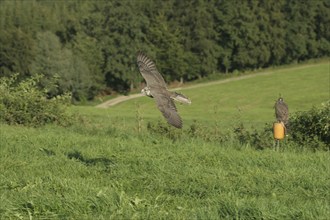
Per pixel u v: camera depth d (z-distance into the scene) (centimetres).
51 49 12156
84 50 12950
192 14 14500
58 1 15275
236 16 14575
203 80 14250
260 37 14700
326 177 1625
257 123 5341
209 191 1447
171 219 1179
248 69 14825
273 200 1302
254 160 1877
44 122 3300
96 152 2080
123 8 13550
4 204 1244
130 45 13350
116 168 1752
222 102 10938
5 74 12456
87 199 1266
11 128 2877
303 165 1839
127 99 12325
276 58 14950
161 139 2438
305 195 1423
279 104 1939
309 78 12538
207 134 2744
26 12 14050
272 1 14912
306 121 2577
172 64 13962
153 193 1451
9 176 1638
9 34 12412
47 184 1465
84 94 12262
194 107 10044
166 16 14488
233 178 1602
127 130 2861
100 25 13675
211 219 1132
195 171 1664
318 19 15175
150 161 1805
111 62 13200
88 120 3316
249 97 11206
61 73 11944
